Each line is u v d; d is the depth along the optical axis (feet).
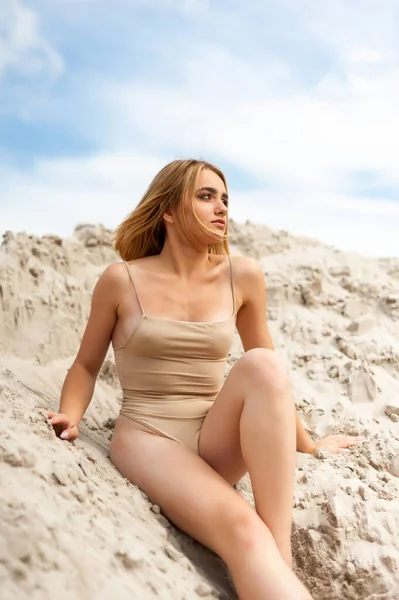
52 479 5.94
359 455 9.62
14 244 12.85
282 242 17.03
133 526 6.20
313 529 7.64
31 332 11.74
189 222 7.82
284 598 5.67
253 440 6.59
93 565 5.23
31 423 6.72
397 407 11.26
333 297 14.57
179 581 5.80
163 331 7.55
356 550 7.45
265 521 6.51
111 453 7.64
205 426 7.32
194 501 6.54
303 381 11.91
